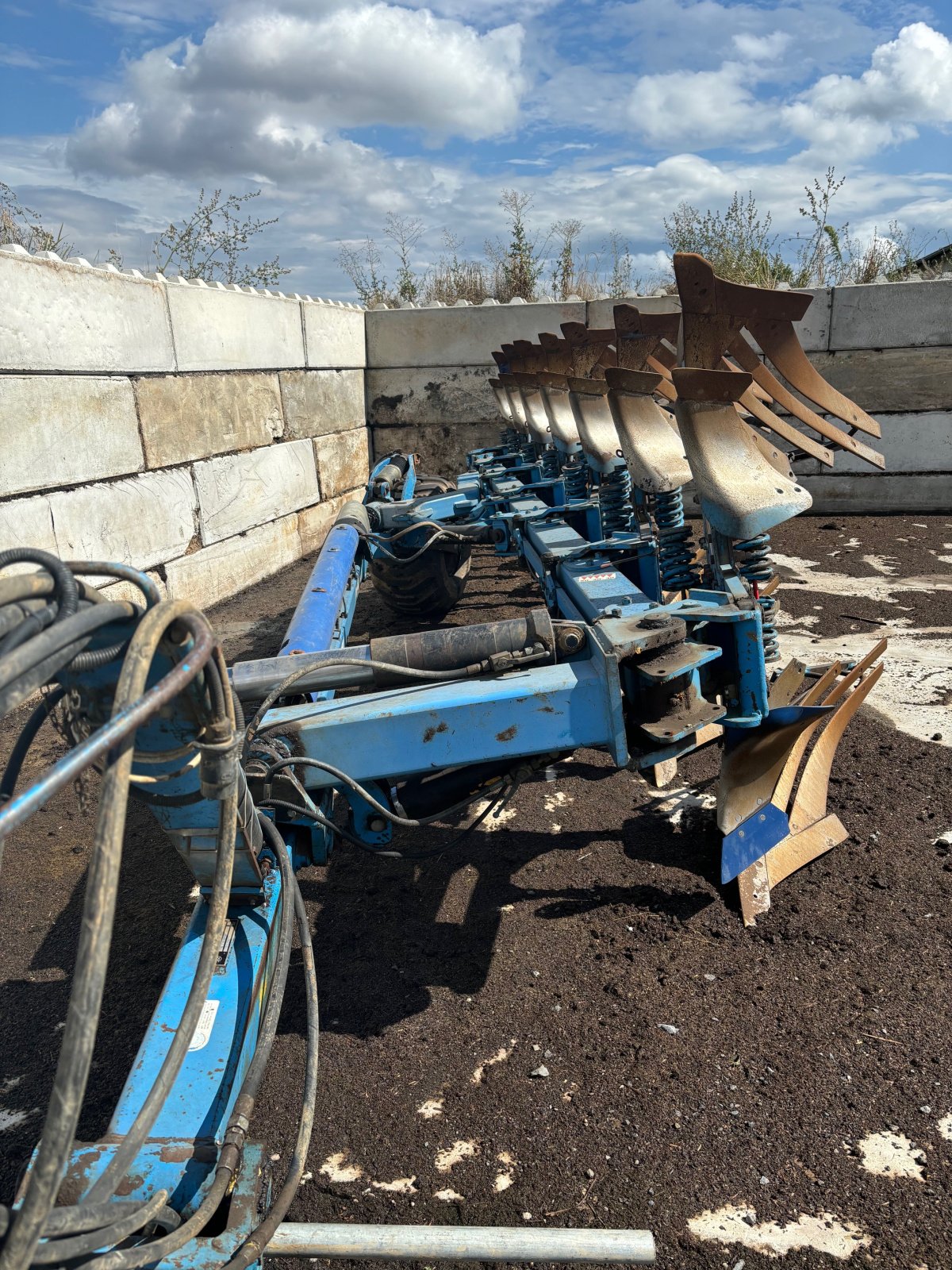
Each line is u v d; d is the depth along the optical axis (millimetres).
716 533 3117
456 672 2451
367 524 5398
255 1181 1510
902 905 2982
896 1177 2031
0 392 4715
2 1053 2580
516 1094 2336
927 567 7148
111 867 1020
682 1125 2205
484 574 7926
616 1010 2605
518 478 6559
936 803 3572
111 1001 2777
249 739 2191
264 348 7742
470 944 2945
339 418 9508
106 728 1016
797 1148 2121
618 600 3158
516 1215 1997
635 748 2568
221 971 1813
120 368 5727
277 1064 2488
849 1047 2412
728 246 10875
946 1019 2486
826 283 10508
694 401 2799
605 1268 1862
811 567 7312
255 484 7680
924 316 8812
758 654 2750
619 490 4473
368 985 2783
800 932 2887
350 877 3359
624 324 3932
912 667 4996
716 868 3262
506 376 7312
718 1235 1925
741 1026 2516
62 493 5234
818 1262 1856
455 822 3701
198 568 6789
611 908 3078
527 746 2387
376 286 12812
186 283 6512
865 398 9164
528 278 12531
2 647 1119
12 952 3043
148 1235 1391
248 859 1893
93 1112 2348
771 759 3242
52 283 5074
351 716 2354
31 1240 943
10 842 3752
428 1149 2188
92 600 1354
